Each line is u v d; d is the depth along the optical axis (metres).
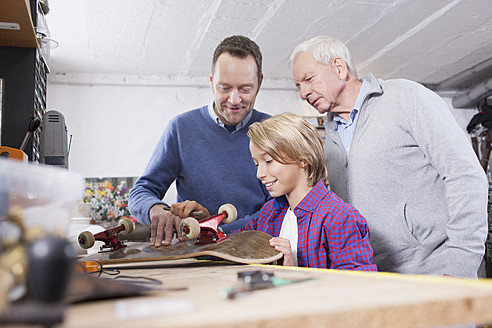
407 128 1.39
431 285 0.48
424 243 1.37
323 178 1.29
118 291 0.46
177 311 0.38
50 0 3.02
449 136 1.29
